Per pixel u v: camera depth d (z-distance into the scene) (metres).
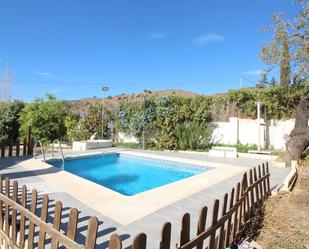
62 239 2.89
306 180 8.81
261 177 6.42
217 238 3.84
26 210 3.62
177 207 6.07
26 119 18.11
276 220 5.52
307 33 11.23
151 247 4.16
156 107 17.89
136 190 9.99
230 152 14.30
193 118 17.53
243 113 16.86
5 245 4.20
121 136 20.05
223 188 7.77
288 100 15.21
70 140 19.38
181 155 14.83
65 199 6.40
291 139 11.66
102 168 13.59
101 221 5.13
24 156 13.04
